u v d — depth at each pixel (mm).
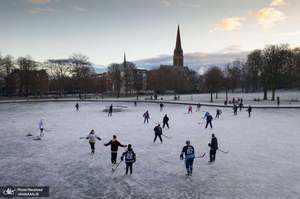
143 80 138500
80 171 14125
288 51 75938
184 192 11367
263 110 45625
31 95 105000
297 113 41000
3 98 89750
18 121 34594
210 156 15555
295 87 107688
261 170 14094
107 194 11203
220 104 58719
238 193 11227
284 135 23547
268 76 71312
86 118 37312
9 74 98312
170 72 128000
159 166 14938
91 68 114000
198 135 23906
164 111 46812
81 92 114688
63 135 24328
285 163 15273
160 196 10984
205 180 12734
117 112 45812
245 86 131125
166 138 22703
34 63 103875
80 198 10828
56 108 54812
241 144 20156
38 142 21328
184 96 99875
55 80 113125
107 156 17062
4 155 17344
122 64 119375
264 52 75500
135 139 22328
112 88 132375
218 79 84500
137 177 13211
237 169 14297
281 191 11398
